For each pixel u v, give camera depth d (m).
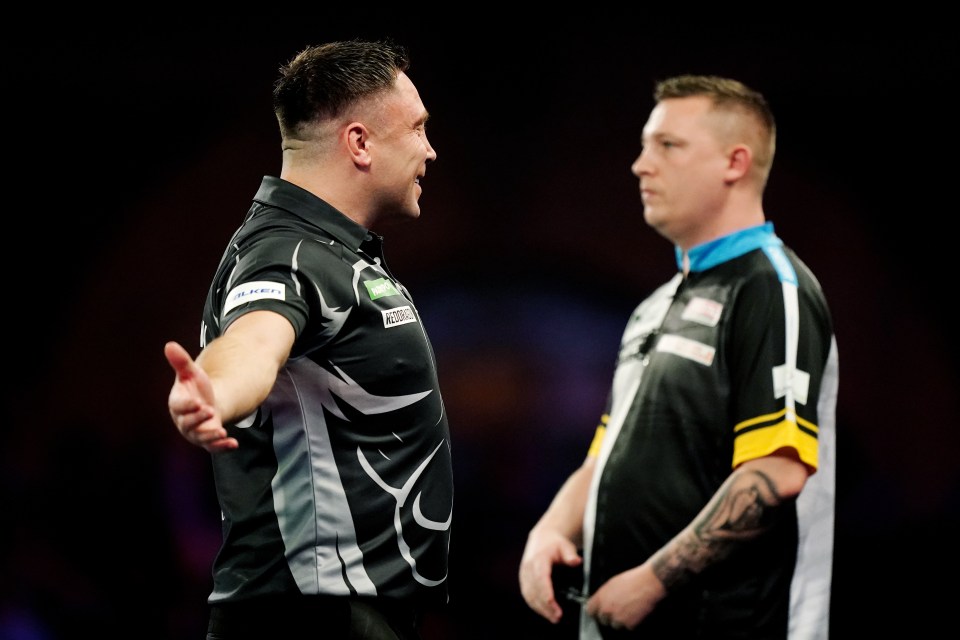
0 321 28.02
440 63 29.47
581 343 28.92
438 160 29.44
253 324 7.10
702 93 12.33
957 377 28.08
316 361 7.95
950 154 28.31
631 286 29.14
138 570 20.06
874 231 28.58
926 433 28.05
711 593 11.38
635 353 12.73
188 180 28.66
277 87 8.91
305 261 7.82
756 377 11.17
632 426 12.05
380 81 8.71
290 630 8.02
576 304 29.12
